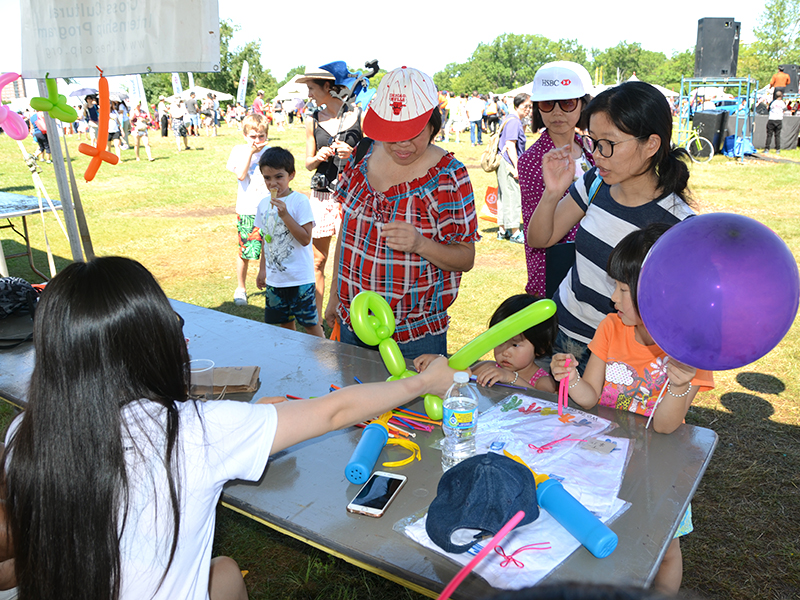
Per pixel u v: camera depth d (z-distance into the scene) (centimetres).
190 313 257
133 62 235
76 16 243
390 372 181
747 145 1362
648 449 145
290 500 130
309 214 347
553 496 118
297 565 236
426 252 200
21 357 208
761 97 1554
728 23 1424
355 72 404
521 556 108
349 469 133
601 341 177
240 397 178
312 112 407
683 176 183
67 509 96
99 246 710
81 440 96
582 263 206
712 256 111
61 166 320
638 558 108
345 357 206
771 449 294
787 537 235
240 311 489
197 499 105
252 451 112
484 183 1111
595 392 168
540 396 177
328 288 539
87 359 97
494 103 1945
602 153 181
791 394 348
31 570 100
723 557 226
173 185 1159
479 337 156
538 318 150
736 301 108
